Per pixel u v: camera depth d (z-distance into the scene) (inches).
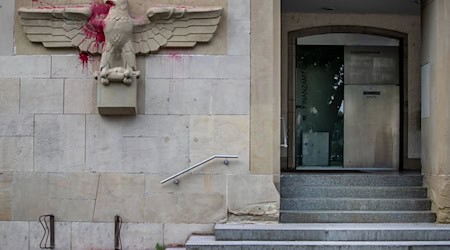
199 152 360.5
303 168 495.2
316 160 500.1
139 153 361.7
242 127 359.9
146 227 360.5
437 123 368.2
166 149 361.7
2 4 365.1
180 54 362.6
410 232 335.9
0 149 362.6
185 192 360.5
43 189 362.0
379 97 502.3
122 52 354.9
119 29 352.5
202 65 361.7
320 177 395.5
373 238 334.6
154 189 360.5
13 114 362.9
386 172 447.2
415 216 366.3
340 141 501.7
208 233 358.6
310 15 486.6
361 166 499.8
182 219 359.9
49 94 362.9
